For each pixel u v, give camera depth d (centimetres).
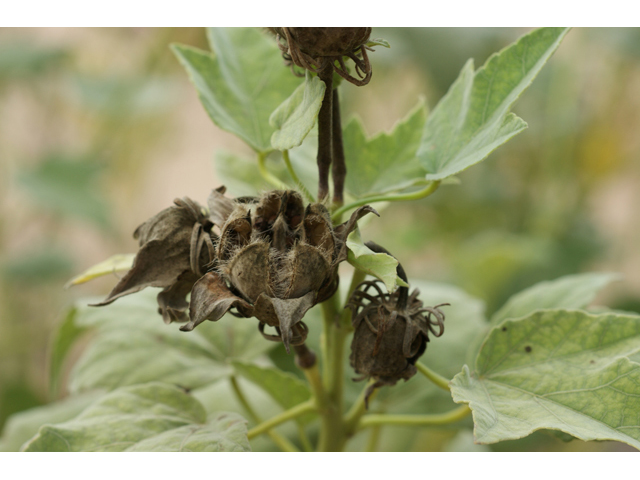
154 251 38
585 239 86
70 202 79
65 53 87
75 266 89
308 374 42
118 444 40
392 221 91
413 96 90
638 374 38
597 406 38
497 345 40
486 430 36
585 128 85
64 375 86
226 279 37
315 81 38
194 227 38
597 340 40
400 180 44
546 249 79
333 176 40
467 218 88
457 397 37
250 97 44
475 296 77
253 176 46
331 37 37
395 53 79
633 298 76
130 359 45
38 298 88
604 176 88
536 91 87
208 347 47
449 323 50
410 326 38
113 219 84
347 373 49
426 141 42
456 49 80
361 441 58
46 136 96
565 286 48
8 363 86
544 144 85
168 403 42
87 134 93
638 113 86
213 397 53
